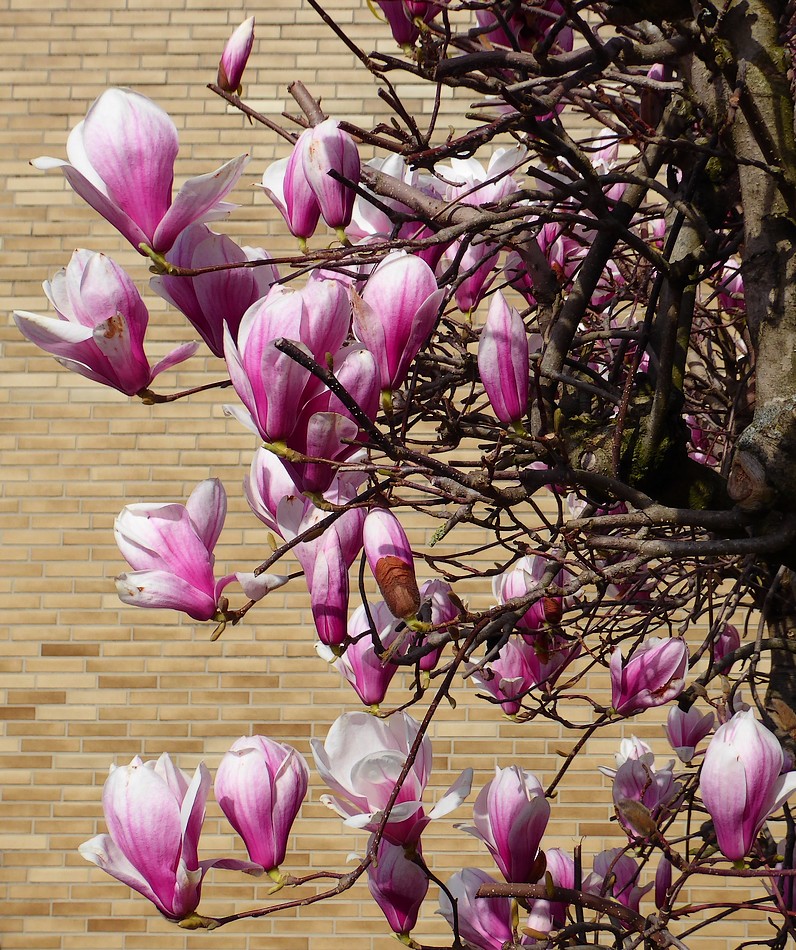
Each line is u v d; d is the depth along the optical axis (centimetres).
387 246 150
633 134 189
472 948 177
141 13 632
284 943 562
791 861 181
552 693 226
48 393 613
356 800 156
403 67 175
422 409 215
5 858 581
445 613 181
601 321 285
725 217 234
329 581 143
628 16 155
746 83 166
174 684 589
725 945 542
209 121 621
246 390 122
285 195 155
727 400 307
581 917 197
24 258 623
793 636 265
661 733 564
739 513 156
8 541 604
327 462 121
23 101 632
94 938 572
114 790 136
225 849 571
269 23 623
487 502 139
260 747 147
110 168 130
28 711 591
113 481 605
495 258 215
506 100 165
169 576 141
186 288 143
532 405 180
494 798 171
